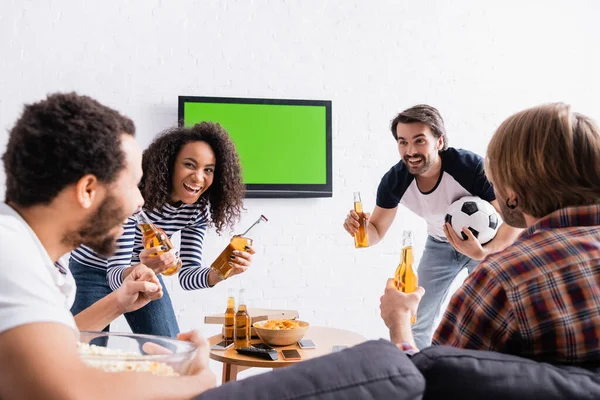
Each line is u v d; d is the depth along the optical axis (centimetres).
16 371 61
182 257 210
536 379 69
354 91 335
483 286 82
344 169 332
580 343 77
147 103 313
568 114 89
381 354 66
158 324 200
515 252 82
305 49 331
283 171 321
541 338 78
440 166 248
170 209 202
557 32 358
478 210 231
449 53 346
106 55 311
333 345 181
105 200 78
